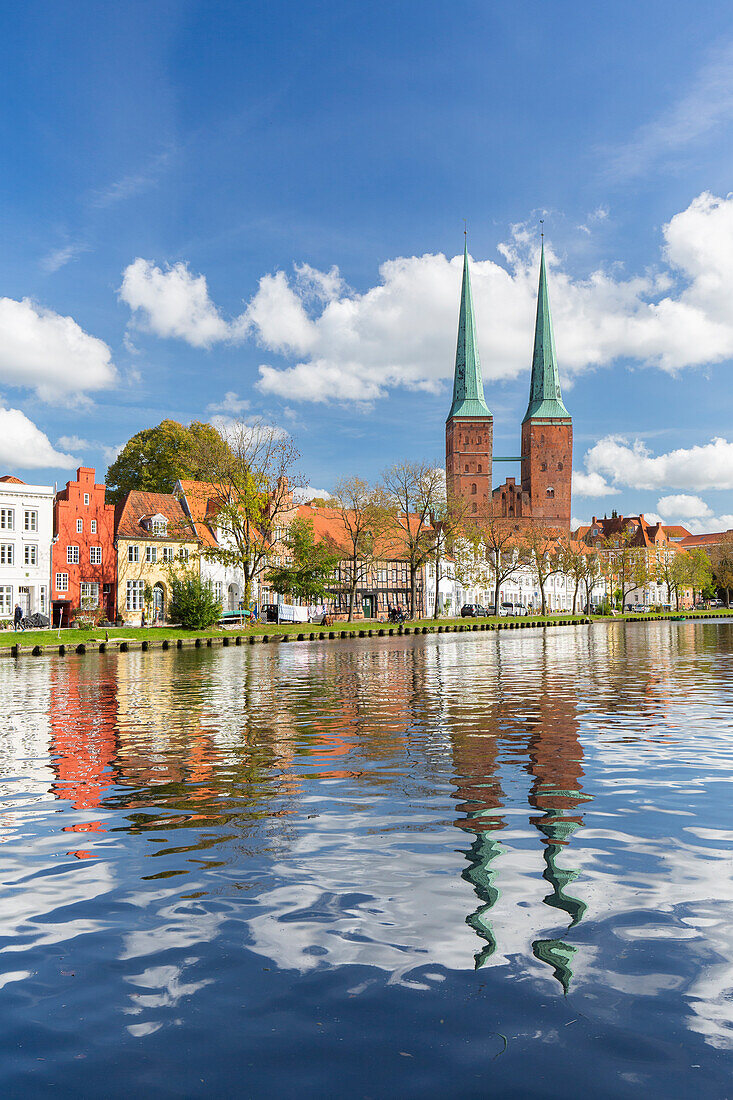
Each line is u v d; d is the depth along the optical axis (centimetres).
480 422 16300
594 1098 392
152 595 7706
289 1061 432
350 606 8281
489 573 12081
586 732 1559
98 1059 437
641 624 11156
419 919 623
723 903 652
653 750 1357
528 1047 440
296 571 7488
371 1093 402
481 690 2381
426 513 8994
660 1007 481
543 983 514
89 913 648
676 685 2520
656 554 16888
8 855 804
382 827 886
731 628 9244
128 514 7731
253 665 3638
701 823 895
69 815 959
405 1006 488
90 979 532
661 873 727
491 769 1198
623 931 596
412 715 1817
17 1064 433
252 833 868
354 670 3231
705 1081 404
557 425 16300
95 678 3030
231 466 6844
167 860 780
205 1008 491
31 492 6756
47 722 1769
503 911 637
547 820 912
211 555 6994
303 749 1377
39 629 5825
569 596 14400
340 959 555
